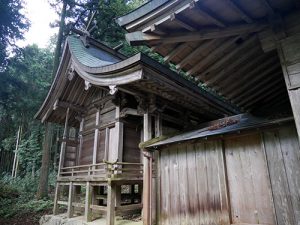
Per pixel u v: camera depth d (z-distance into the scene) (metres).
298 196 3.78
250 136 4.58
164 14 2.81
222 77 4.05
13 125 19.20
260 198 4.21
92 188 8.68
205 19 2.82
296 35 2.61
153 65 5.55
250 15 2.73
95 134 8.98
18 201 13.09
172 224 5.38
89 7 17.03
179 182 5.48
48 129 14.51
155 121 7.39
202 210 4.93
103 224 6.86
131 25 3.08
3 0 11.28
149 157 5.97
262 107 5.55
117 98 7.90
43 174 13.73
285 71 2.60
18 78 13.22
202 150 5.24
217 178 4.84
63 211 11.14
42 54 23.77
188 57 3.48
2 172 24.36
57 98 9.96
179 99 6.94
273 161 4.18
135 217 7.59
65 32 17.69
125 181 6.90
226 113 8.59
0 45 11.80
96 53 10.23
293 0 2.52
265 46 2.84
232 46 3.37
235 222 4.41
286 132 4.12
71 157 10.17
